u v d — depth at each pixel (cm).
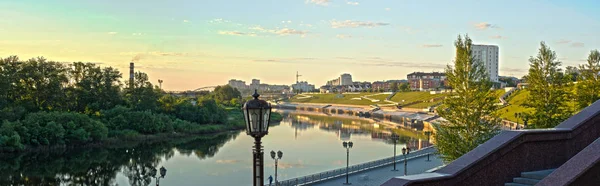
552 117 4041
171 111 12650
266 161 7106
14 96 9819
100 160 7225
